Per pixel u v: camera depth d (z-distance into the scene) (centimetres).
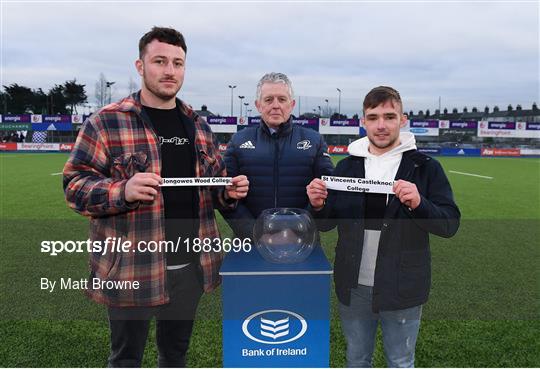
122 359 182
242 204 212
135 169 169
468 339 244
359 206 175
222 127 2100
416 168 168
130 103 172
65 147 2294
